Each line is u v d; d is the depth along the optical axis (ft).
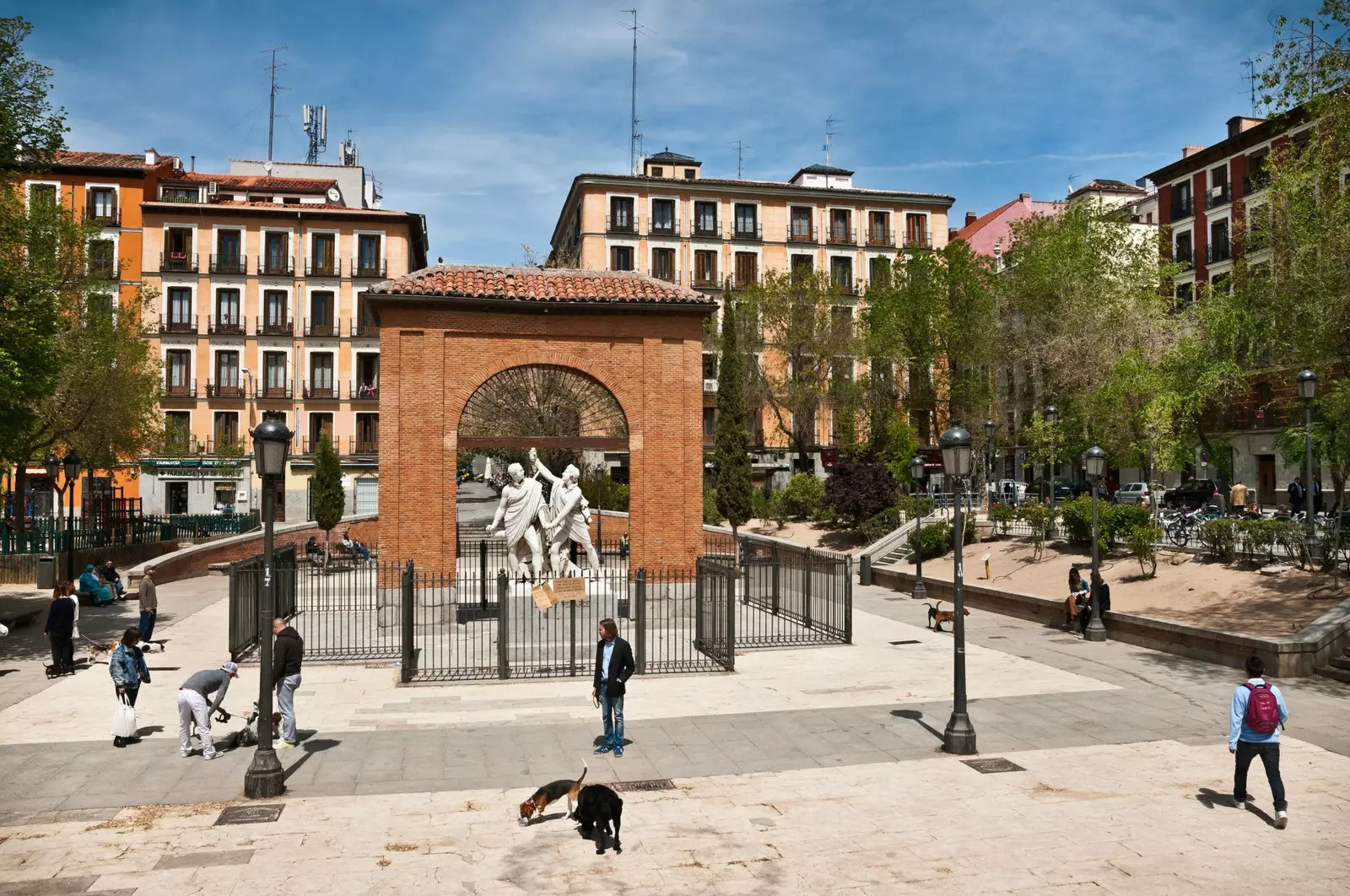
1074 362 117.39
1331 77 66.18
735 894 26.30
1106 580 79.92
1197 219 163.43
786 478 190.49
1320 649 52.70
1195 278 162.61
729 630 56.65
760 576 88.07
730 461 124.47
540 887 26.76
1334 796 33.63
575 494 68.74
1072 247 125.49
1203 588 70.13
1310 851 28.96
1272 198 85.35
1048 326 127.65
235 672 41.34
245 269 175.32
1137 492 140.97
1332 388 88.43
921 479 94.58
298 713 46.62
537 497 68.13
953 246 146.92
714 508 148.97
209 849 29.32
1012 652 62.90
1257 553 72.38
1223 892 26.27
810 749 40.24
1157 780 35.76
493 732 43.01
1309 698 47.50
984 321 140.56
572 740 41.75
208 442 173.27
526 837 30.42
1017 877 27.27
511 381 72.84
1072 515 90.84
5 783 35.60
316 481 116.06
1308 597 62.03
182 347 173.17
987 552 102.58
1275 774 31.12
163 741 41.60
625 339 70.28
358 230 178.91
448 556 66.85
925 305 146.30
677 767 37.83
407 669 53.11
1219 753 39.17
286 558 73.46
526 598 63.82
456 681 53.52
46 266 89.45
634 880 27.22
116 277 136.56
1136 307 116.78
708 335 176.14
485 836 30.50
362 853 29.07
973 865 28.14
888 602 92.02
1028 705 47.75
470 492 213.25
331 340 177.37
